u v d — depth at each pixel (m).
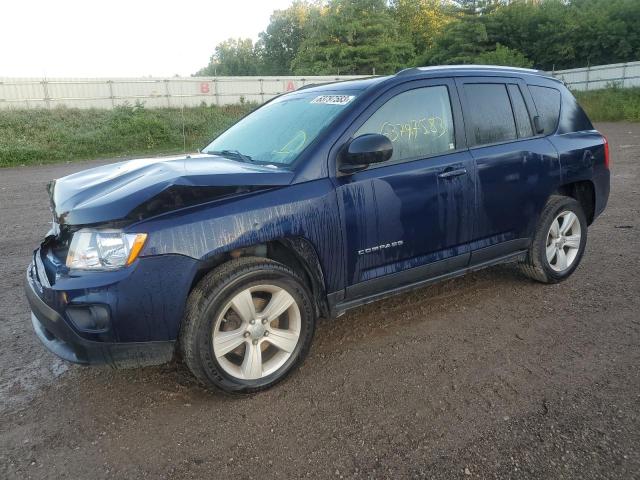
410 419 2.64
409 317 3.86
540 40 41.22
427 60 43.97
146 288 2.50
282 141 3.33
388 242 3.24
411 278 3.43
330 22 45.09
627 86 33.97
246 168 2.98
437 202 3.41
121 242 2.48
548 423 2.57
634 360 3.15
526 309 3.95
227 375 2.76
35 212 8.48
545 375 3.02
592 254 5.23
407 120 3.38
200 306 2.64
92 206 2.54
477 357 3.25
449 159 3.50
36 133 22.80
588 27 38.88
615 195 8.15
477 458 2.34
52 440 2.55
